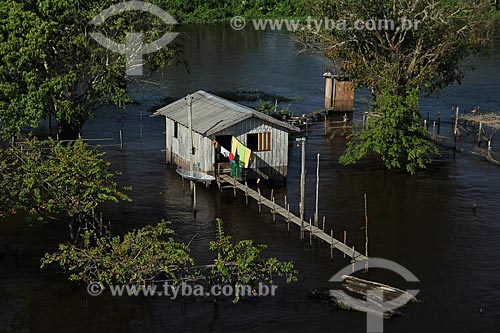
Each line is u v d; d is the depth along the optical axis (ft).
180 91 250.98
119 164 162.09
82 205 107.55
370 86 190.70
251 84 265.34
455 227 124.57
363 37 193.88
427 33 184.65
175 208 132.67
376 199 139.33
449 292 99.71
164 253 96.22
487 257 111.75
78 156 108.06
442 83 196.95
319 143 184.24
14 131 158.40
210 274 103.96
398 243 117.60
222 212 130.41
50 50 164.25
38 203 106.63
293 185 147.33
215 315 93.30
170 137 157.79
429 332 88.84
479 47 194.70
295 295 98.32
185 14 455.22
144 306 95.35
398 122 154.10
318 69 296.92
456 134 180.55
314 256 111.24
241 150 138.51
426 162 163.32
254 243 116.37
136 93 246.27
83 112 171.42
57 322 91.40
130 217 127.85
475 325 90.74
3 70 156.46
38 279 102.32
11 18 156.97
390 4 188.44
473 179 152.76
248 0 460.55
